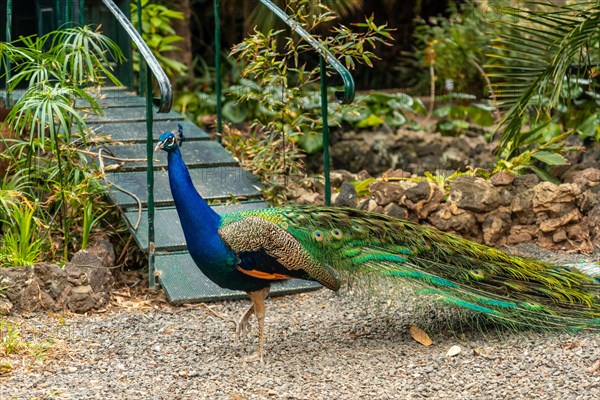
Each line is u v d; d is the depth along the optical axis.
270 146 7.96
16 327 5.89
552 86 8.86
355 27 14.18
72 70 7.11
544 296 5.66
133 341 5.77
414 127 11.58
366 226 5.59
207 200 7.38
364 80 15.06
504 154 8.89
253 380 5.12
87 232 6.89
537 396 4.83
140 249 7.09
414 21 14.35
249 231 5.32
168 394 4.92
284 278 5.43
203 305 6.43
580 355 5.30
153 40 11.57
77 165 7.16
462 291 5.52
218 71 8.67
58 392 4.89
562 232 7.59
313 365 5.36
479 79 12.74
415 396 4.87
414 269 5.53
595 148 9.29
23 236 6.61
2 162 7.67
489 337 5.70
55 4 8.93
